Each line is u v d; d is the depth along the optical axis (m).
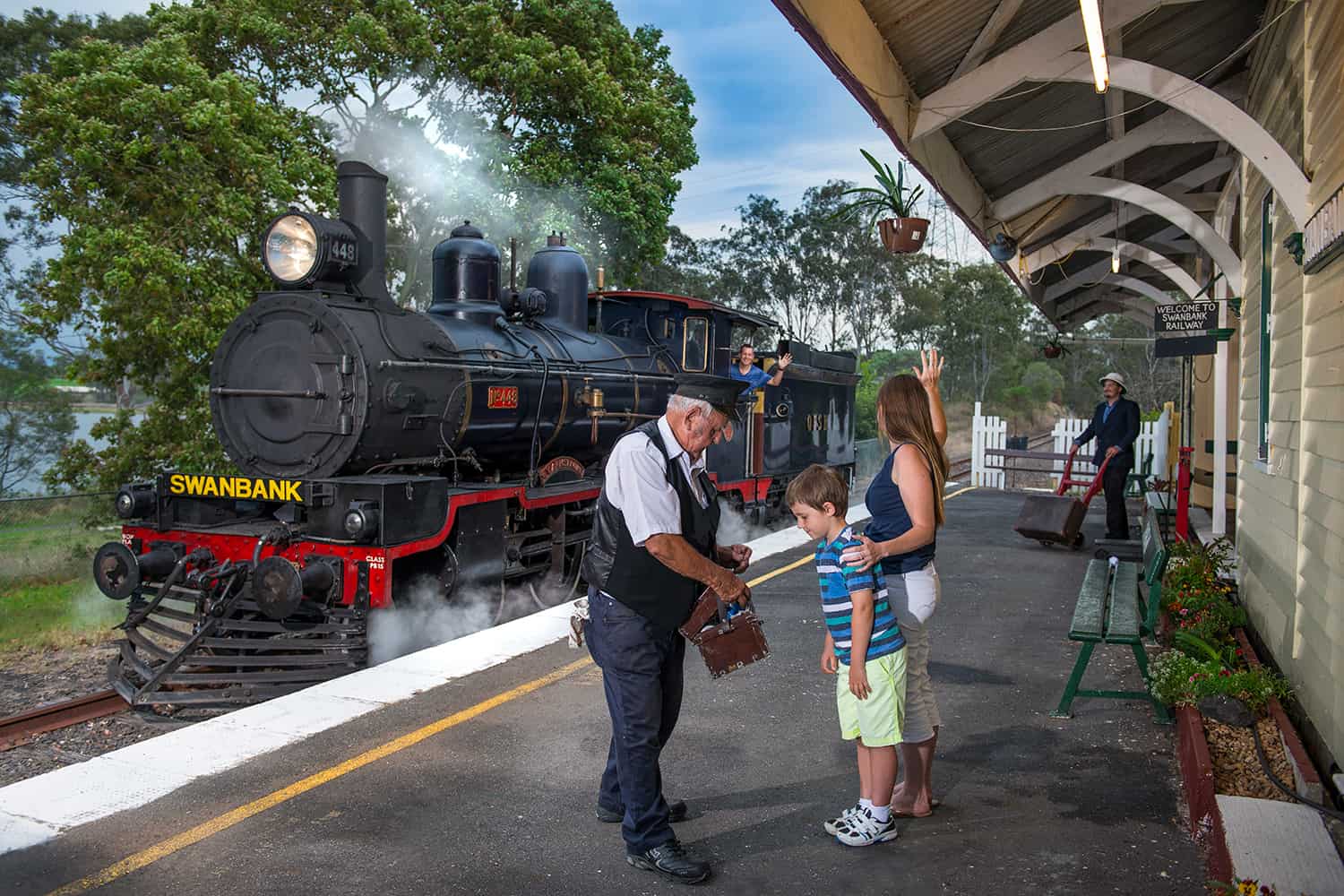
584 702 5.21
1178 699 4.83
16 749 5.81
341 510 7.09
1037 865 3.45
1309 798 3.76
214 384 8.01
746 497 12.45
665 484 3.39
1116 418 10.59
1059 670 5.93
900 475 3.67
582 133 19.27
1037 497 10.85
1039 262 11.52
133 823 3.72
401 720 4.91
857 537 3.50
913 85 5.99
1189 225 7.83
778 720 5.01
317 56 17.41
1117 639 4.98
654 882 3.34
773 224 51.47
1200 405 13.55
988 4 4.97
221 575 7.00
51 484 14.83
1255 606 6.66
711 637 3.58
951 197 7.14
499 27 17.75
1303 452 4.96
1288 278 5.75
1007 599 8.05
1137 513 14.20
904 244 7.47
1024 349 59.94
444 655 6.08
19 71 20.52
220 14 15.95
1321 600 4.42
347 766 4.31
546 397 9.30
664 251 21.30
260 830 3.69
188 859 3.45
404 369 7.74
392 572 7.33
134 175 13.59
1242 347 8.06
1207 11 6.46
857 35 4.71
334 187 14.73
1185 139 7.58
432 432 8.11
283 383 7.68
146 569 7.37
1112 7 4.88
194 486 7.54
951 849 3.57
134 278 12.81
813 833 3.71
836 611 3.54
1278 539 5.78
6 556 12.88
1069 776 4.27
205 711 6.55
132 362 14.12
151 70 13.22
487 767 4.34
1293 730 4.39
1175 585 7.43
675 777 4.28
